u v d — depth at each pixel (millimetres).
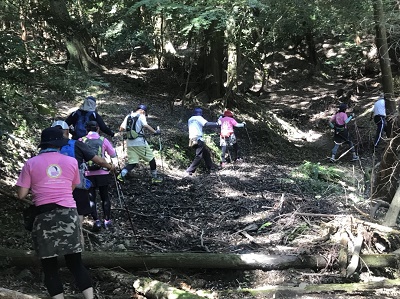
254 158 12742
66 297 4090
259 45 15195
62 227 3561
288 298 4430
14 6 6176
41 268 4695
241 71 16734
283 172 10758
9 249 4633
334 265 5137
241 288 4824
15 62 5367
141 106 8344
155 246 5707
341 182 10031
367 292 4535
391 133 7039
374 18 6969
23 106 6613
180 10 10406
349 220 5605
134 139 8242
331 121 12891
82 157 4621
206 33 13688
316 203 7242
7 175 6836
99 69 15570
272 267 5070
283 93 21391
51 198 3584
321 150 15305
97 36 14000
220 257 5047
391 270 5172
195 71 17469
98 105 12477
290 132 17391
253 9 11688
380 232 5547
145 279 4512
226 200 7922
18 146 7688
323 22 11445
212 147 11883
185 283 4828
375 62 21625
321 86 22062
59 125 4594
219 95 16375
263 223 6547
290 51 24797
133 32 13328
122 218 6664
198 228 6523
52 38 6914
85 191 5027
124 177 8461
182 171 10133
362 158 13180
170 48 18359
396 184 7062
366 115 16984
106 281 4695
